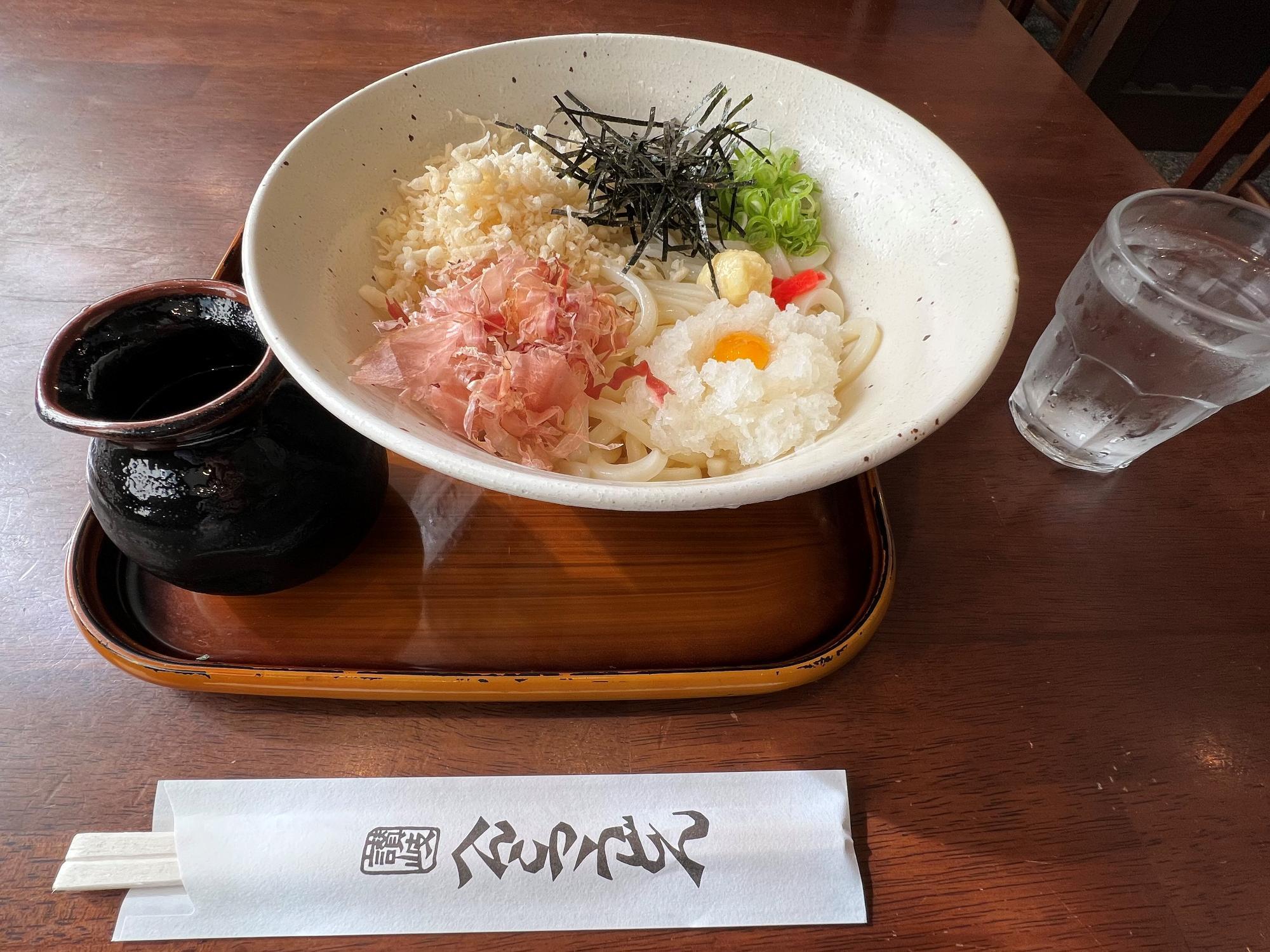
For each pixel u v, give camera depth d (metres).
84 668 0.26
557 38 0.37
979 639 0.28
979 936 0.23
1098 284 0.29
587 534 0.30
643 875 0.23
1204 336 0.27
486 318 0.31
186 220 0.38
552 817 0.24
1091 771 0.25
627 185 0.37
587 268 0.36
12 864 0.23
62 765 0.24
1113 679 0.27
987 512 0.31
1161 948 0.23
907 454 0.32
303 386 0.24
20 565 0.27
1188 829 0.25
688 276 0.38
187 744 0.25
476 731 0.26
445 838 0.23
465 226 0.34
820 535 0.30
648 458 0.32
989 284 0.29
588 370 0.33
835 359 0.33
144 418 0.27
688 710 0.26
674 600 0.29
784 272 0.37
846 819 0.24
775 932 0.23
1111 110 0.87
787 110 0.38
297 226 0.30
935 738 0.26
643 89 0.39
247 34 0.48
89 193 0.39
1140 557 0.30
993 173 0.43
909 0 0.56
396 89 0.35
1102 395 0.30
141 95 0.44
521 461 0.30
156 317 0.26
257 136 0.42
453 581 0.29
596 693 0.26
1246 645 0.28
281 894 0.23
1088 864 0.24
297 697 0.26
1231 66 0.85
